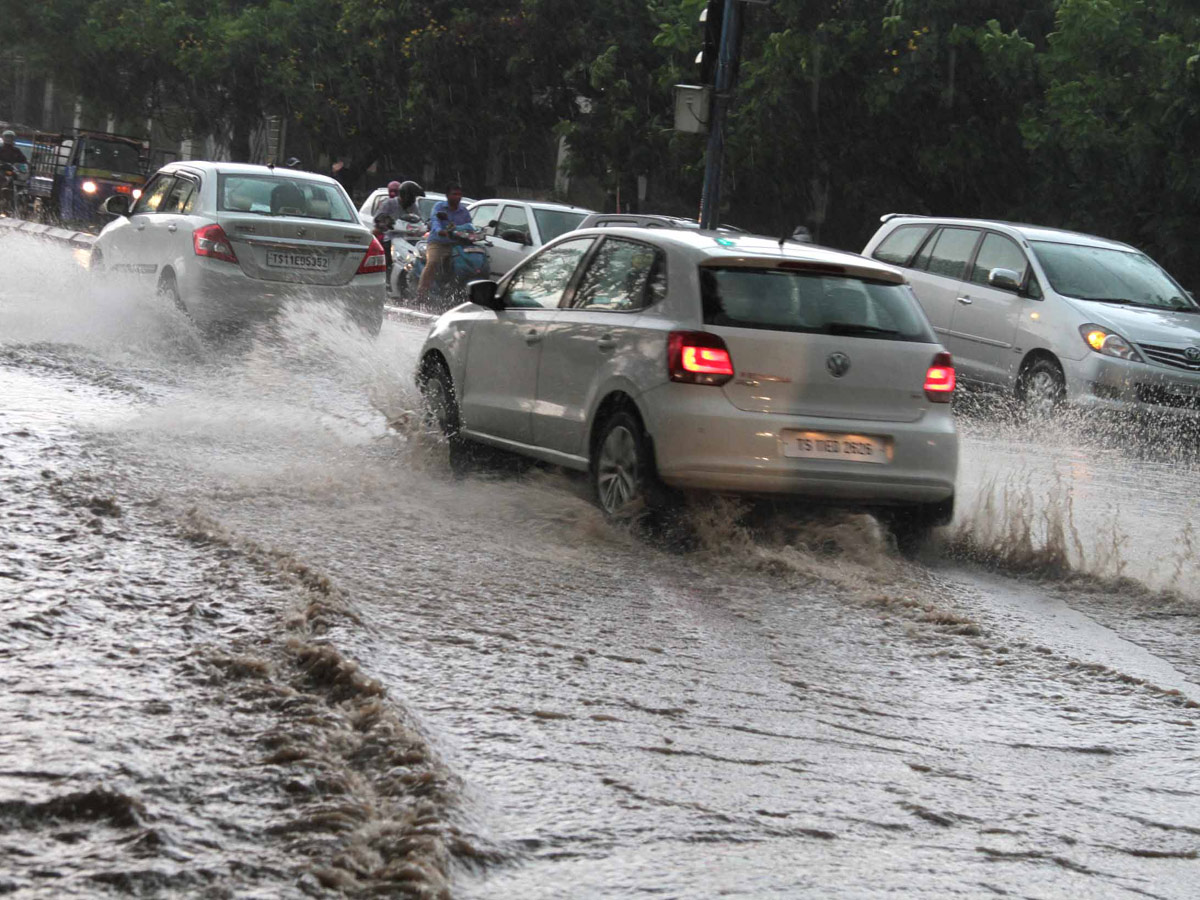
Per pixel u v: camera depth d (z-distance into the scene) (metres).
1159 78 31.58
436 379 13.95
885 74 37.34
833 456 10.91
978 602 10.01
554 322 12.24
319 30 58.31
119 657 6.68
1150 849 5.67
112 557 8.55
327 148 59.97
